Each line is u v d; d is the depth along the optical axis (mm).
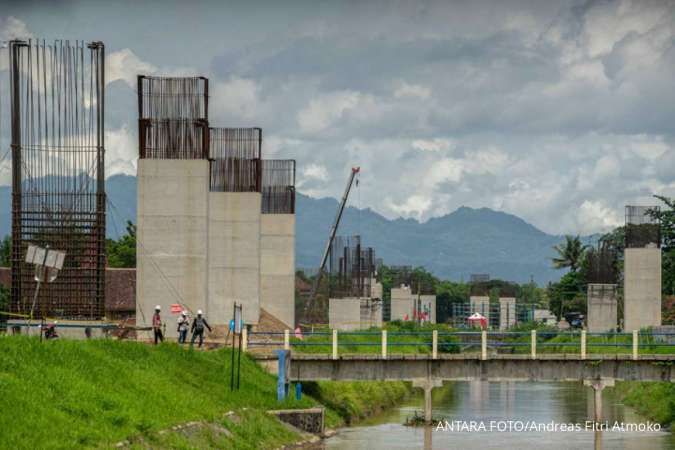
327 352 156000
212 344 137875
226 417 103438
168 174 141000
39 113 126938
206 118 141500
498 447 124625
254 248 163500
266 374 131750
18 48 126312
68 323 121375
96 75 126562
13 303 126438
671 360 130250
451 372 131750
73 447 75250
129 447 80688
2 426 74188
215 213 163625
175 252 141125
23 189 126938
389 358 131625
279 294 187000
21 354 90812
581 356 130750
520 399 197750
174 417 93750
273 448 105438
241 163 164125
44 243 126188
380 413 163750
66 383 88562
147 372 105125
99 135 127062
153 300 141000
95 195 126562
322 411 121688
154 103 141375
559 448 124375
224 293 163375
